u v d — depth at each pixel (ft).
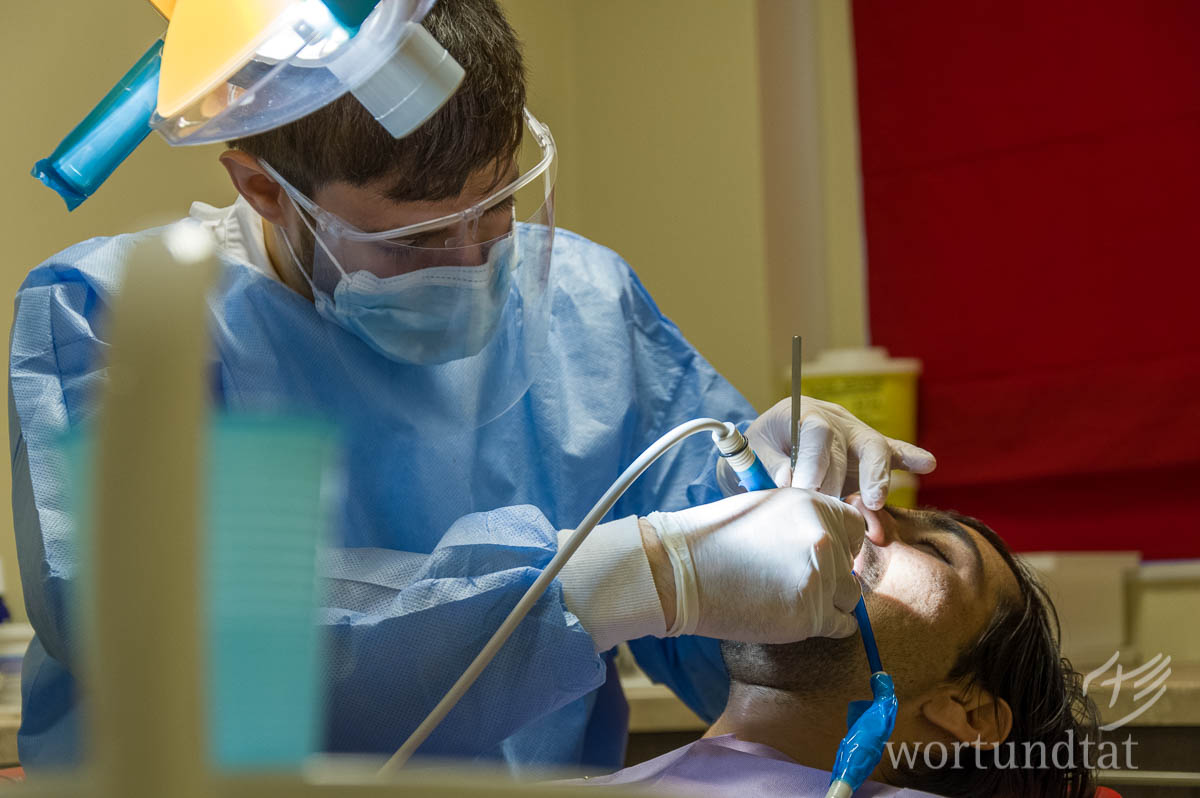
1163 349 8.20
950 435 8.89
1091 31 8.46
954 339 8.93
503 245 3.93
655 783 3.90
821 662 4.16
